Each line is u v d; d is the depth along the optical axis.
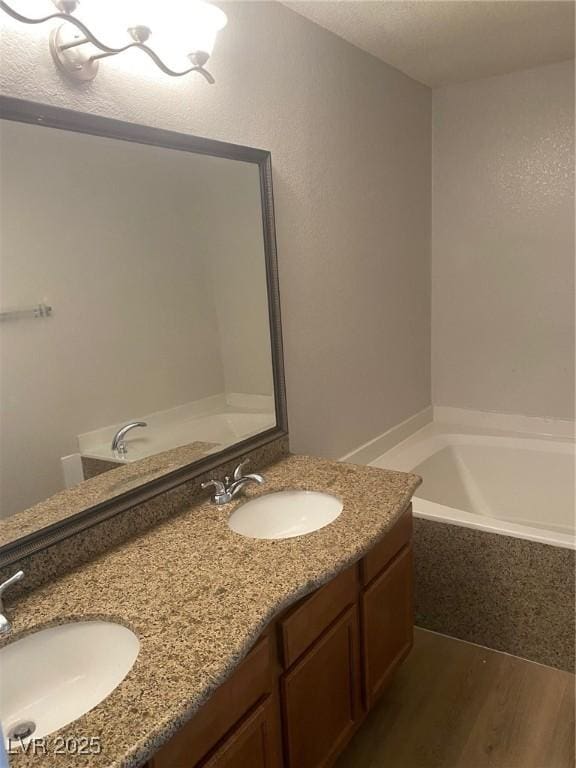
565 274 2.91
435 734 1.85
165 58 1.51
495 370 3.20
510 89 2.87
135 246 1.52
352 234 2.50
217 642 1.06
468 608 2.26
